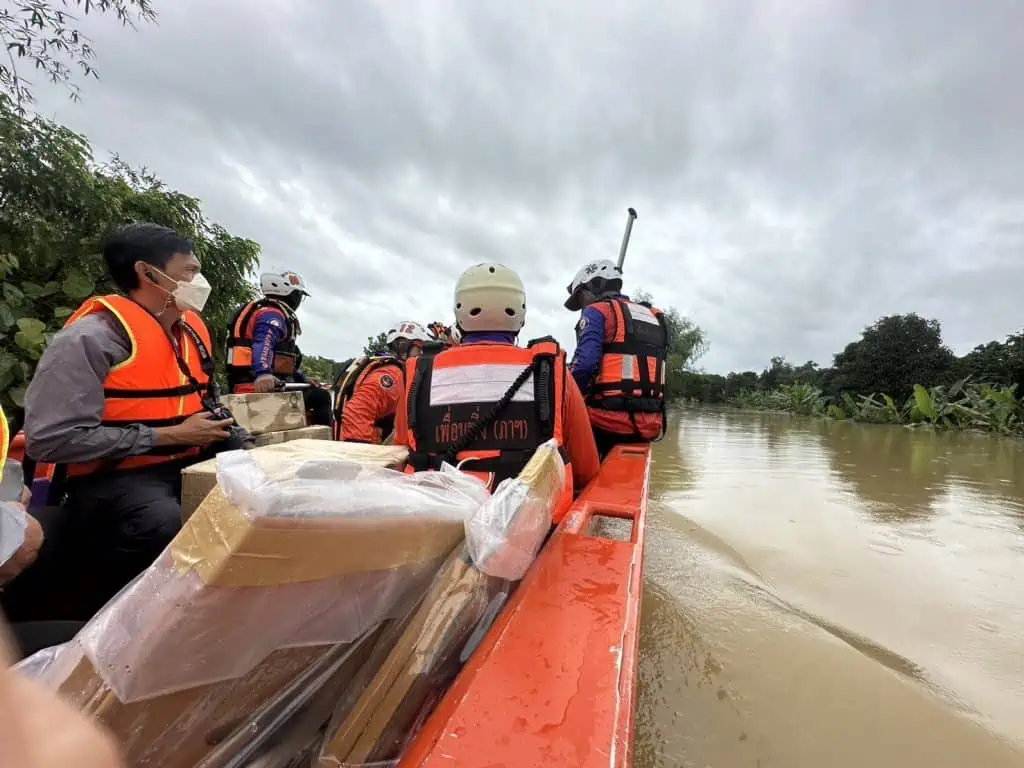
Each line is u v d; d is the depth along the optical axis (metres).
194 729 0.81
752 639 2.04
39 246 5.45
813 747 1.48
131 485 1.98
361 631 0.97
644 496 2.09
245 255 8.21
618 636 0.99
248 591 0.74
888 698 1.71
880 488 5.76
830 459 8.18
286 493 0.73
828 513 4.54
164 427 2.04
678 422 19.25
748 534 3.87
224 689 0.82
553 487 1.48
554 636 0.99
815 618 2.53
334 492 0.81
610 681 0.87
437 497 1.08
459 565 1.04
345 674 1.00
